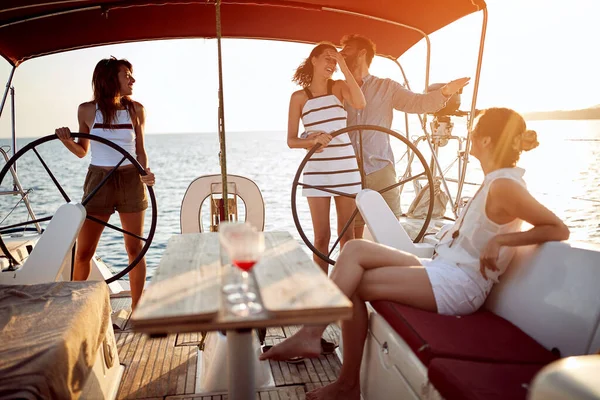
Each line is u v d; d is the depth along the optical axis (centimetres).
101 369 197
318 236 266
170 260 154
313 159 260
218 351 216
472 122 295
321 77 257
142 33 335
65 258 218
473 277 179
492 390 121
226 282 135
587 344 145
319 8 304
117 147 239
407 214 348
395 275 179
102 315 200
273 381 220
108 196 267
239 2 291
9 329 159
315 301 115
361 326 184
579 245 162
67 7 274
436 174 348
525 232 169
